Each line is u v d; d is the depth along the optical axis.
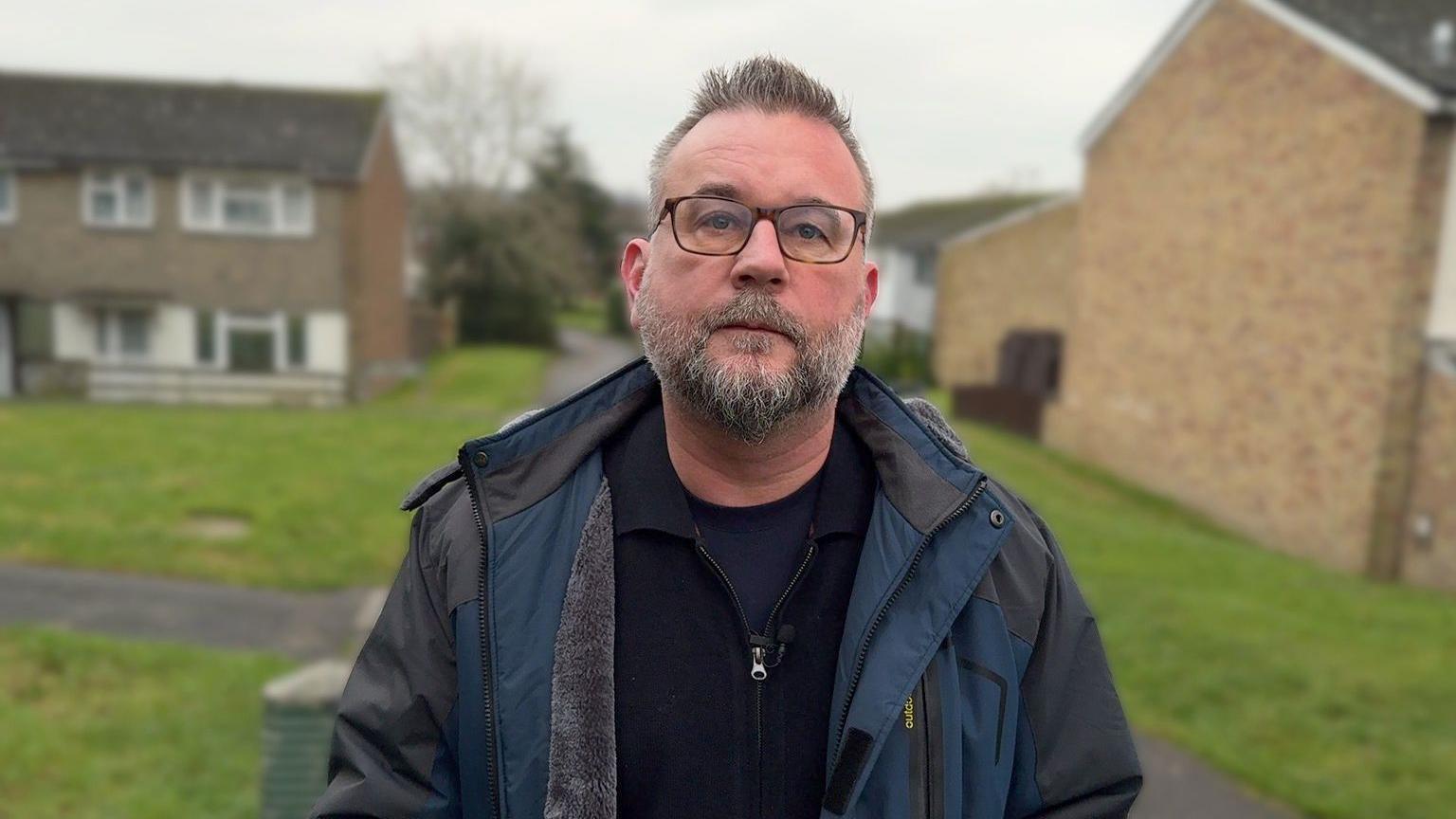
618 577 1.85
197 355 26.33
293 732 4.62
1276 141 15.99
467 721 1.80
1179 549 12.41
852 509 1.91
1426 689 7.34
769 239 1.79
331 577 10.38
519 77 44.56
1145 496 18.66
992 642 1.83
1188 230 18.12
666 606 1.83
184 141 26.11
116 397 25.69
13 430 16.30
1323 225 15.11
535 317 42.69
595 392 2.01
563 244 44.53
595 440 1.94
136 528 11.31
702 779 1.76
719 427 1.80
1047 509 14.55
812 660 1.82
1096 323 20.95
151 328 26.27
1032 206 34.69
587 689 1.74
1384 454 14.14
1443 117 13.58
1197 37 17.80
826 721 1.81
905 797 1.73
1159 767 6.11
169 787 5.76
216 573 10.27
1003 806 1.81
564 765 1.71
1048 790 1.84
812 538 1.88
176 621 8.92
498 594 1.82
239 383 26.06
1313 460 15.28
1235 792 5.81
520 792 1.74
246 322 26.34
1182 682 7.33
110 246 25.92
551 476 1.90
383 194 28.95
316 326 26.47
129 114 26.59
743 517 1.89
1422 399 13.93
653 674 1.80
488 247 41.91
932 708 1.77
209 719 6.76
